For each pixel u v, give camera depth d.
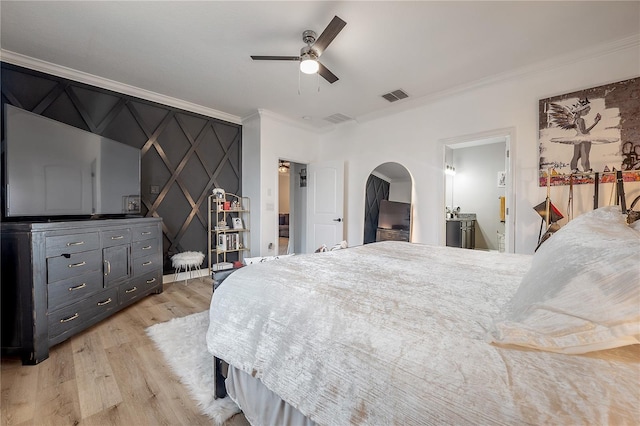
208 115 4.12
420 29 2.19
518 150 2.88
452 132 3.38
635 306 0.55
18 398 1.41
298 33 2.26
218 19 2.09
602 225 0.99
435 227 3.56
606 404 0.48
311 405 0.81
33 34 2.26
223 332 1.19
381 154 4.14
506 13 2.00
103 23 2.13
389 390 0.65
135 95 3.35
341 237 4.43
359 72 2.88
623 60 2.32
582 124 2.50
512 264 1.55
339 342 0.79
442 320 0.79
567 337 0.60
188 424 1.26
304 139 4.82
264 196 4.23
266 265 1.45
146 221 2.95
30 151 2.05
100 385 1.52
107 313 2.38
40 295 1.78
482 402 0.54
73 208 2.39
